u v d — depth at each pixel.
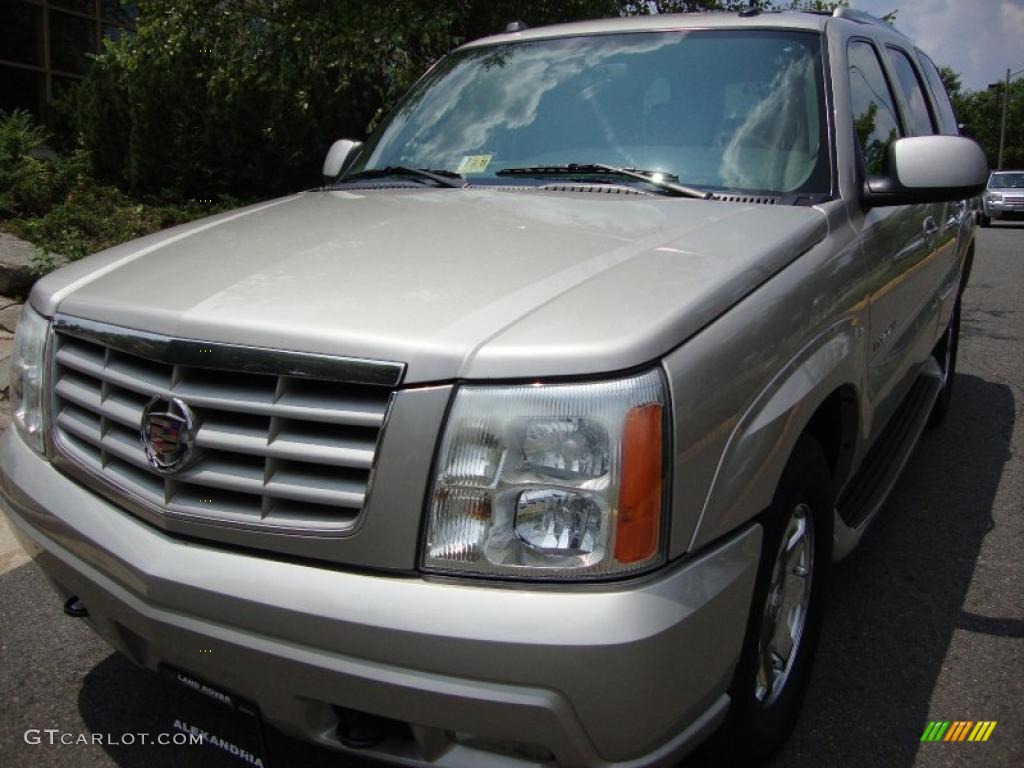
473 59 3.81
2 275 6.61
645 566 1.77
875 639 3.14
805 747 2.58
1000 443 5.11
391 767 2.43
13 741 2.61
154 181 9.23
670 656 1.75
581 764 1.77
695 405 1.86
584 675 1.69
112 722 2.70
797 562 2.48
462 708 1.73
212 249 2.50
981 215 6.07
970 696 2.82
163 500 2.03
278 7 7.79
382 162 3.58
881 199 2.91
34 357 2.43
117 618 2.10
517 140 3.29
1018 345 7.63
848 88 3.12
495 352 1.80
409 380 1.80
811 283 2.38
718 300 2.03
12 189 8.44
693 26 3.41
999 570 3.63
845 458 2.88
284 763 2.46
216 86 8.18
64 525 2.19
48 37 12.33
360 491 1.83
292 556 1.90
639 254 2.23
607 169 2.98
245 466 1.94
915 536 3.93
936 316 4.27
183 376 2.01
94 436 2.20
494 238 2.38
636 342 1.81
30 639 3.13
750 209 2.66
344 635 1.79
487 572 1.77
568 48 3.58
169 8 7.94
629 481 1.75
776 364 2.14
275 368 1.89
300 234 2.56
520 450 1.77
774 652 2.42
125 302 2.20
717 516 1.91
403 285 2.08
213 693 2.04
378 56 7.64
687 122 3.08
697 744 1.95
